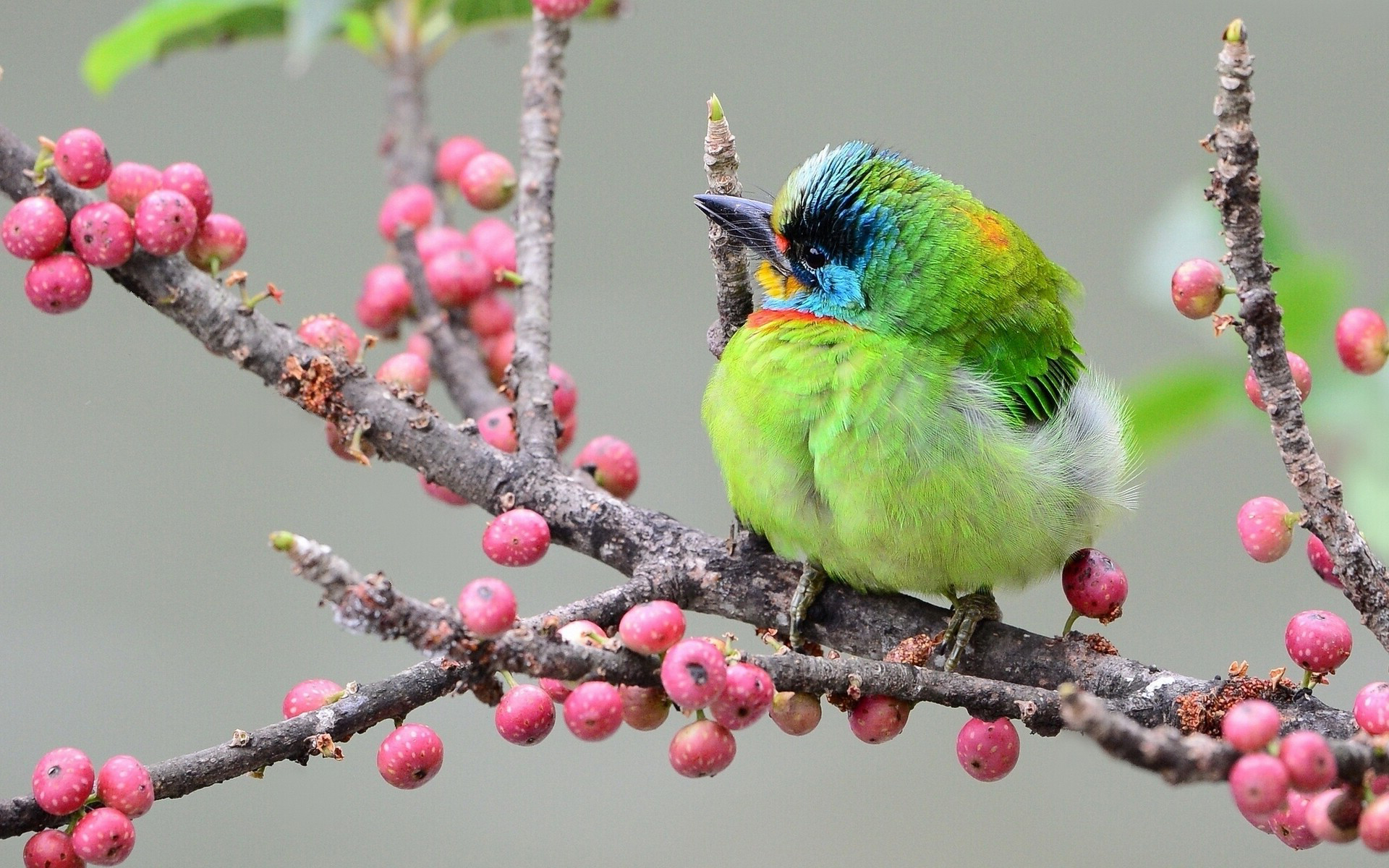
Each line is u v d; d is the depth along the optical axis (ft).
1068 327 14.70
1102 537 14.60
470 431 14.37
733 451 14.51
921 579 14.47
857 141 14.69
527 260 14.47
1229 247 14.10
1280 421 14.14
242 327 14.32
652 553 14.38
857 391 14.48
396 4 14.75
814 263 14.61
